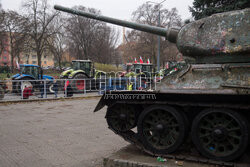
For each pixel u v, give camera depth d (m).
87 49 40.50
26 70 17.25
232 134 4.01
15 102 13.65
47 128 7.54
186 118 4.45
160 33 5.44
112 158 4.46
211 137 4.23
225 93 3.76
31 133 6.91
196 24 4.66
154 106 4.61
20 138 6.38
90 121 8.65
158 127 4.55
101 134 6.84
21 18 33.16
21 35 36.75
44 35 36.22
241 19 4.19
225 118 4.13
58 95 16.83
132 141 4.90
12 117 9.38
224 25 4.32
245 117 3.94
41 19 33.38
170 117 4.61
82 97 15.88
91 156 5.05
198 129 4.24
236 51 4.11
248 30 4.09
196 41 4.55
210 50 4.37
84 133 6.95
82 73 17.31
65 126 7.83
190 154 4.53
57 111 10.86
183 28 4.84
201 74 4.29
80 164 4.62
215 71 4.19
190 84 4.29
